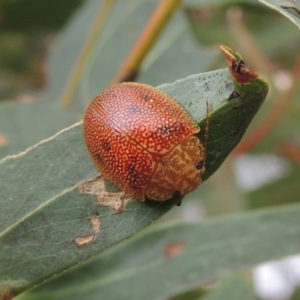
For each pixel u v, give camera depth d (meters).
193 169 0.07
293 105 0.11
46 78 0.11
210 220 0.08
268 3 0.06
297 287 0.12
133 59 0.08
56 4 0.12
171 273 0.08
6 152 0.08
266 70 0.11
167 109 0.07
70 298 0.08
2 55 0.13
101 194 0.07
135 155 0.07
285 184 0.12
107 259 0.08
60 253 0.06
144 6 0.11
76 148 0.07
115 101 0.07
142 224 0.07
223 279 0.09
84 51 0.10
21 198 0.07
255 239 0.08
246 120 0.06
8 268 0.06
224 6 0.10
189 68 0.10
